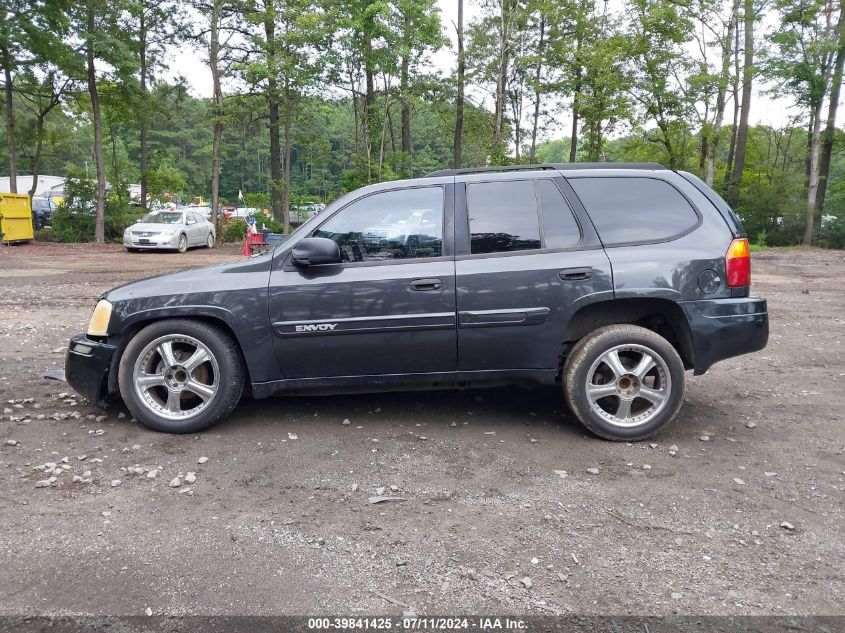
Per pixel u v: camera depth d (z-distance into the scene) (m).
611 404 4.34
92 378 4.30
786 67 26.00
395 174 28.75
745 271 4.19
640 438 4.18
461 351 4.21
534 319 4.15
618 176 4.40
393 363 4.25
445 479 3.56
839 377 5.90
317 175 77.94
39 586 2.49
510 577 2.58
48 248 21.70
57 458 3.82
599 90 29.14
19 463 3.73
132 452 3.93
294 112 27.09
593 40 29.70
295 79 24.45
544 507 3.22
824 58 26.88
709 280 4.13
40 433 4.23
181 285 4.24
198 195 87.12
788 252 25.81
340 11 24.55
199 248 24.25
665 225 4.27
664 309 4.30
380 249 4.27
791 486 3.49
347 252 4.28
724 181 33.84
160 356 4.33
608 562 2.70
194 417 4.24
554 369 4.26
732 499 3.32
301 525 3.02
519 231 4.26
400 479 3.56
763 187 31.73
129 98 25.45
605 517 3.11
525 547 2.82
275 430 4.36
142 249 21.34
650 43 27.44
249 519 3.08
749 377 5.91
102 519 3.07
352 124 62.72
